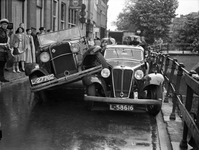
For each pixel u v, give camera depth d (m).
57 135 5.10
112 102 6.24
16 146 4.57
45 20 18.56
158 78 6.41
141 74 6.55
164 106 7.34
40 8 17.89
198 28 32.25
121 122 6.02
